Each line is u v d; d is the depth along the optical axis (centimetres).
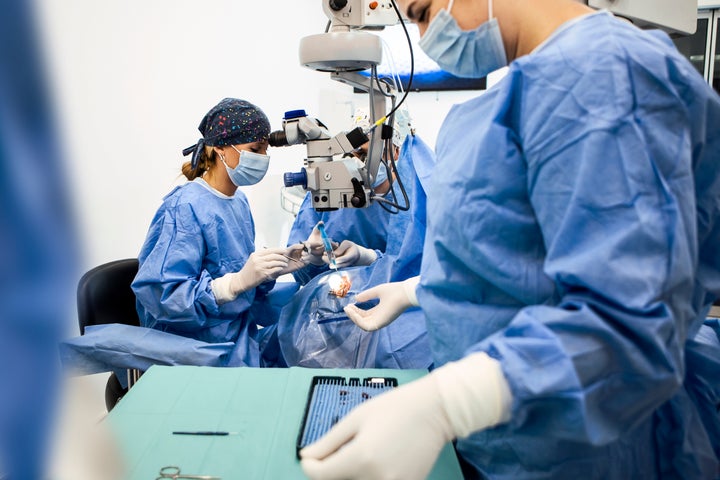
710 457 69
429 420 54
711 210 64
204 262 147
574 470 65
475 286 71
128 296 152
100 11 160
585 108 56
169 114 194
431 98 304
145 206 185
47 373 37
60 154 35
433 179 78
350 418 58
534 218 64
